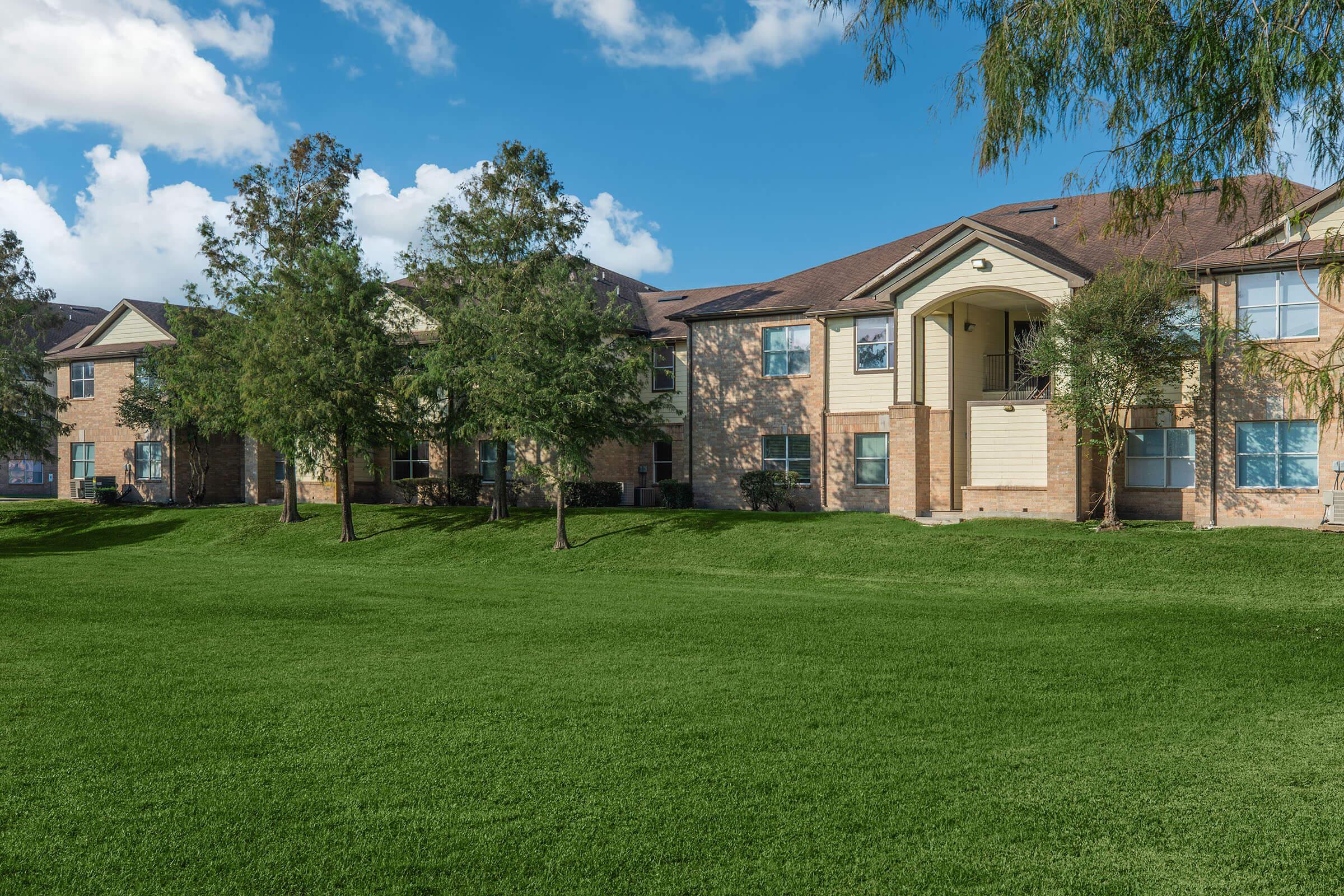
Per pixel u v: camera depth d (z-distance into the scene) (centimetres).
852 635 1351
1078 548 2055
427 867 589
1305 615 1459
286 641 1354
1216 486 2345
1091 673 1095
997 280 2688
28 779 747
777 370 3262
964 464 2888
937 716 916
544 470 2686
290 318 2983
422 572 2369
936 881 568
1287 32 881
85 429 4616
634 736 853
